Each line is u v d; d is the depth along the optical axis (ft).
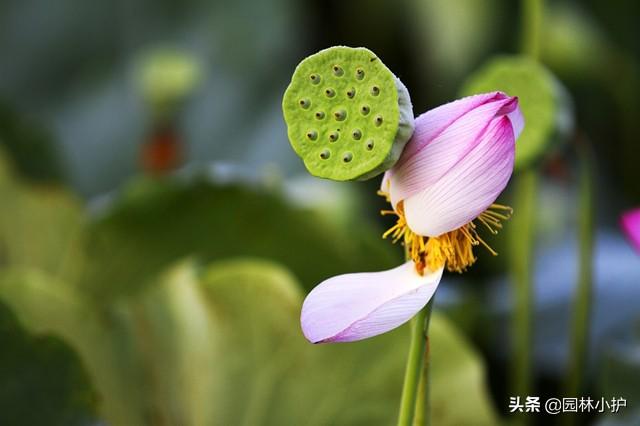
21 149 9.00
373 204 11.09
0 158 8.30
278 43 14.56
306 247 7.70
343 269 7.72
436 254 5.16
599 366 8.25
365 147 5.09
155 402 6.75
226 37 14.64
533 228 7.24
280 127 13.94
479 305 8.49
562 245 10.25
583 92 12.42
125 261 7.71
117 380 6.77
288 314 6.66
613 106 12.56
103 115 14.52
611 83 12.35
